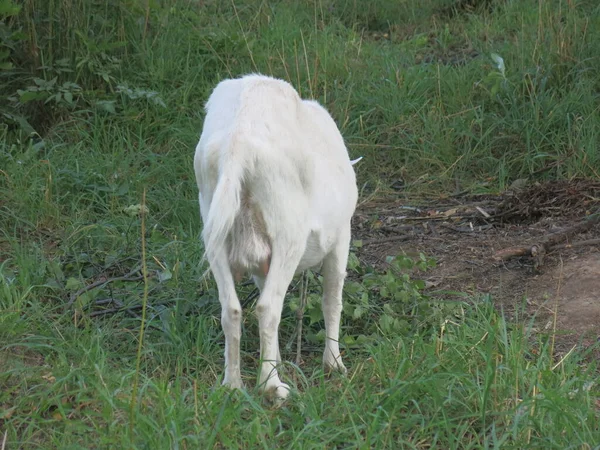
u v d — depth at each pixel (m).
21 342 7.05
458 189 11.48
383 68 13.41
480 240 10.06
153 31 13.10
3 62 11.68
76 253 8.88
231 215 5.80
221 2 15.34
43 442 5.79
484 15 16.00
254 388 6.25
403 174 11.86
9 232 9.48
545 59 12.89
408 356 6.95
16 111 11.55
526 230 10.22
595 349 7.53
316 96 12.38
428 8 16.58
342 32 15.14
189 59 12.84
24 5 11.91
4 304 7.48
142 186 10.45
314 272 8.44
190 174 10.70
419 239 10.20
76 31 11.67
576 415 5.94
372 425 5.63
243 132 6.00
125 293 8.23
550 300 8.52
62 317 7.44
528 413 5.99
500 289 8.62
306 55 12.56
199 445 5.55
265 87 6.48
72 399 6.31
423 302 7.91
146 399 6.18
